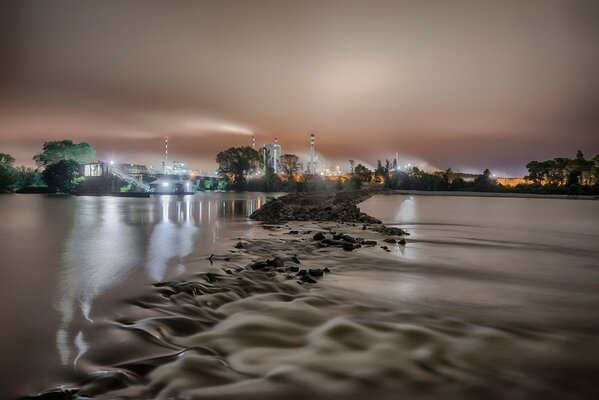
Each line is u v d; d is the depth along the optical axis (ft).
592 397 18.74
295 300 33.30
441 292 37.40
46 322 27.30
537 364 22.06
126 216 131.54
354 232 83.30
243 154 564.71
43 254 56.65
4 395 17.83
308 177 482.69
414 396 18.42
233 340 24.62
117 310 30.04
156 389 18.42
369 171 501.56
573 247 70.03
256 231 85.51
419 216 139.85
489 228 101.65
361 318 29.25
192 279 39.24
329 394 18.35
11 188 360.89
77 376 19.53
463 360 22.36
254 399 17.71
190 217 126.82
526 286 40.52
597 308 32.78
